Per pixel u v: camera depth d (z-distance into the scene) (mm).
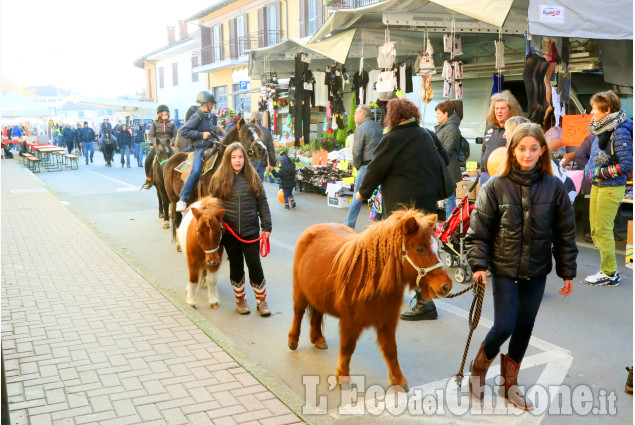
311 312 4910
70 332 5297
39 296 6398
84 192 16172
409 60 12945
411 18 9812
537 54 8875
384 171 5344
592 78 11234
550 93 9164
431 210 5383
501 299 3754
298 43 11984
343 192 12461
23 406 3893
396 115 5328
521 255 3689
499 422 3756
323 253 4324
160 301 6227
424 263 3559
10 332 5297
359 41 11898
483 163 7023
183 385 4211
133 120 38281
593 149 6516
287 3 27344
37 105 43438
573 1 6707
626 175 6363
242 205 5750
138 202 14000
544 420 3770
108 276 7223
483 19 7293
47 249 8727
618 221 9812
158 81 44375
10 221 11203
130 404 3924
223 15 32812
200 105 8984
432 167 5359
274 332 5453
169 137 11797
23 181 19188
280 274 7512
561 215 3727
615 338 5129
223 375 4383
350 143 12125
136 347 4938
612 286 6621
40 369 4488
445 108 8086
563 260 3762
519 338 3914
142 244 9320
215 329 5375
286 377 4457
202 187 8023
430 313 5684
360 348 5047
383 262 3730
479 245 3781
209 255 5465
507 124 5914
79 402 3951
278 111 17469
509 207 3670
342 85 13742
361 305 3898
